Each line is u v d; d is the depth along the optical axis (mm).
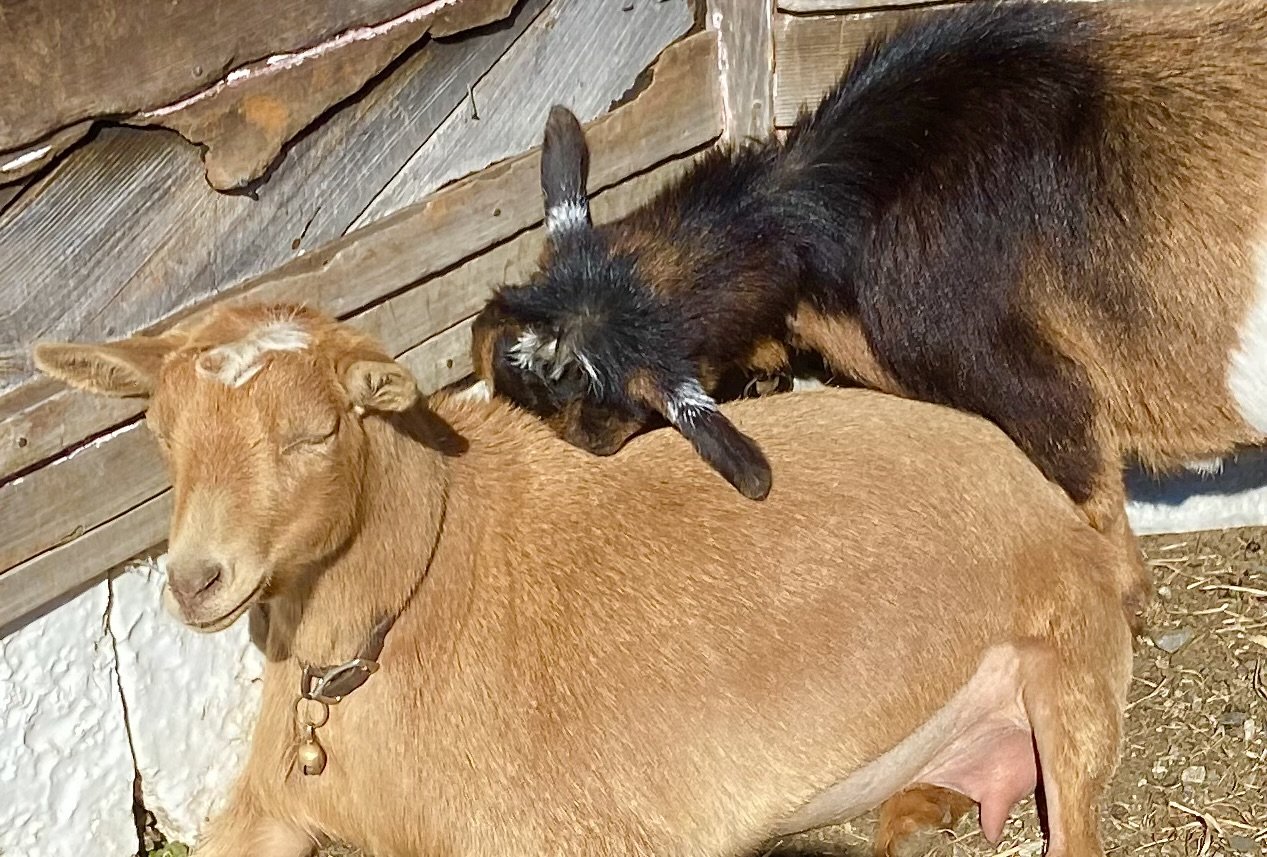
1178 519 2090
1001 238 1803
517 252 1903
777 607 1646
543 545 1637
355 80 1728
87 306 1648
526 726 1602
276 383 1453
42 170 1589
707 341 1812
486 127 1856
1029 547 1712
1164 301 1812
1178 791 1842
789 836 1840
